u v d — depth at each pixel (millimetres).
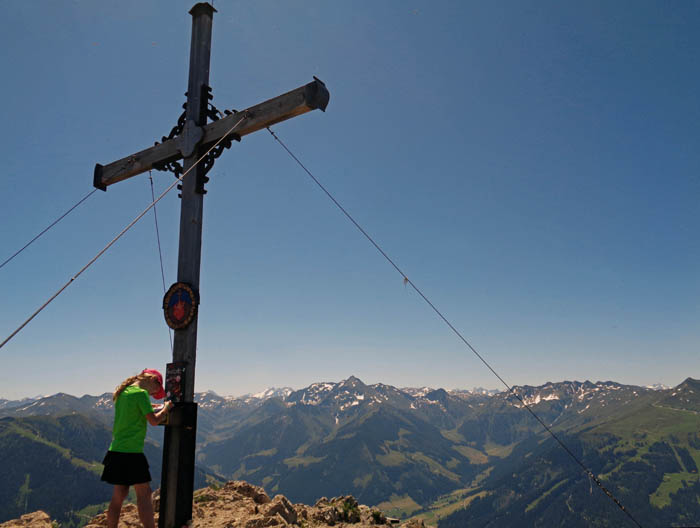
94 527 10984
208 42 11156
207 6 11094
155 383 7805
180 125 11062
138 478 6953
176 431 8844
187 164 10531
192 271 9906
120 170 11844
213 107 11031
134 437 7090
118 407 7238
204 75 10992
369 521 16328
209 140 10484
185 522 8586
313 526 14945
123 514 11930
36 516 10758
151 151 11328
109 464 6930
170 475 8711
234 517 12828
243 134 10453
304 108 9680
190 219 10164
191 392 9172
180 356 9289
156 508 12672
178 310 9508
